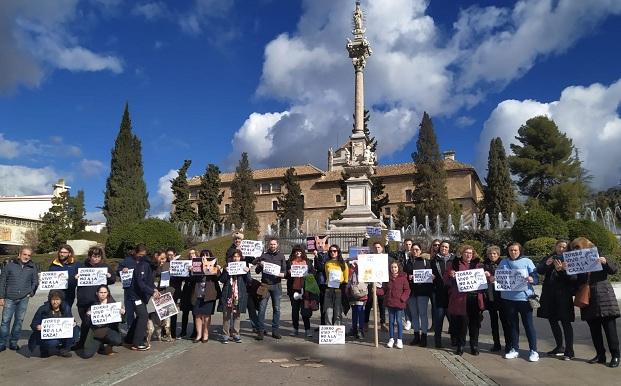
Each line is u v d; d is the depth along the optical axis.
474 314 8.92
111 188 47.50
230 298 10.19
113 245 28.08
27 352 9.28
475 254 9.25
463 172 70.50
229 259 10.46
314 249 11.49
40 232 42.78
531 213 24.05
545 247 20.73
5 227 56.88
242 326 12.74
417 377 7.07
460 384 6.69
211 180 53.34
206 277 10.37
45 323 8.66
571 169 58.97
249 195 69.12
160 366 7.89
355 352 9.05
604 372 7.46
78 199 58.41
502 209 56.69
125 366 7.95
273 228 70.81
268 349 9.40
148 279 9.61
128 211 46.94
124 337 10.49
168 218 52.06
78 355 8.90
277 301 10.88
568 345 8.40
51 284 9.45
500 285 8.63
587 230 22.16
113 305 8.93
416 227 53.94
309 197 80.62
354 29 28.56
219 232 51.69
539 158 60.44
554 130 59.81
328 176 80.88
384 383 6.69
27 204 64.19
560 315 8.50
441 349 9.45
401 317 9.56
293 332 11.80
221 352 9.10
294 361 8.18
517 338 8.62
